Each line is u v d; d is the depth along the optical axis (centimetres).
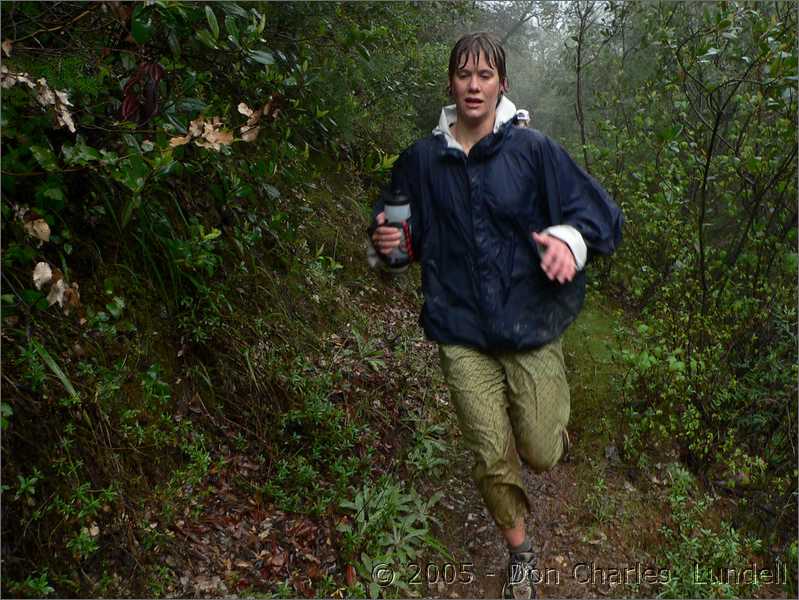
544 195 238
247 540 248
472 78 234
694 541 284
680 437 338
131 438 240
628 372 354
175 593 220
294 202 445
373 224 251
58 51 235
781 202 408
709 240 520
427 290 251
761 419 336
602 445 341
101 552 212
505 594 262
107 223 273
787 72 336
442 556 281
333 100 390
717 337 363
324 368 349
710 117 498
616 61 675
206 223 320
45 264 207
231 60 281
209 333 294
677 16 511
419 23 606
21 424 206
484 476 247
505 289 239
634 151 533
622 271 534
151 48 244
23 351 211
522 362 248
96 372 238
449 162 239
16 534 193
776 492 315
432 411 362
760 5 455
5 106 212
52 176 223
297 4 341
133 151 226
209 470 263
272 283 360
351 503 274
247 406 294
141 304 274
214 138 226
